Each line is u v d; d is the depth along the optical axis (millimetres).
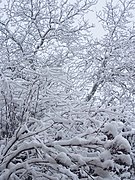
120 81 8227
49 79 4137
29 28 7562
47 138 3939
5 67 4898
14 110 4191
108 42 8883
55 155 3248
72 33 8008
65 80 4273
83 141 3168
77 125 4273
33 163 3539
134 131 3805
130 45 8992
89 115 4293
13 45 7441
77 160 3154
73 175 3271
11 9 7965
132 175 5613
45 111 4668
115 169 3438
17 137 3500
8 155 3527
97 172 3213
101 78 7906
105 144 2959
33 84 4164
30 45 7508
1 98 4188
